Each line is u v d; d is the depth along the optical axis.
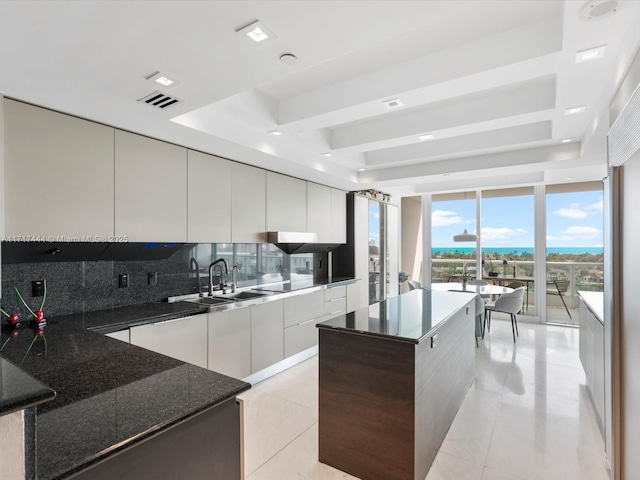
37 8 1.19
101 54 1.51
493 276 6.32
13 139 1.93
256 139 3.00
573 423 2.64
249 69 1.66
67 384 1.31
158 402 1.16
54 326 2.19
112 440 0.93
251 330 3.34
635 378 1.62
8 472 0.73
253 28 1.35
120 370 1.46
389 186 5.14
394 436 1.94
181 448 1.10
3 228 1.89
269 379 3.58
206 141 2.76
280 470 2.14
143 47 1.47
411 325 2.14
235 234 3.37
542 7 1.72
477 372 3.69
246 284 3.99
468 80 2.06
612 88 2.09
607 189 2.02
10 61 1.55
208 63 1.60
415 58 2.18
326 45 1.48
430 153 3.98
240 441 1.30
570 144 3.51
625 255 1.76
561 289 5.78
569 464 2.16
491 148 3.66
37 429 0.98
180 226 2.85
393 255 6.59
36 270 2.33
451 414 2.61
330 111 2.57
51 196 2.09
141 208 2.58
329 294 4.57
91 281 2.64
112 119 2.27
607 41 1.60
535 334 5.18
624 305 1.78
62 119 2.14
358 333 2.02
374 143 3.37
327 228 4.82
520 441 2.41
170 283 3.19
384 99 2.34
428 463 2.10
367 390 2.03
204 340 2.87
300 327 4.01
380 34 1.42
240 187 3.44
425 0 1.22
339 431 2.14
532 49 1.82
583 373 3.64
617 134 1.79
